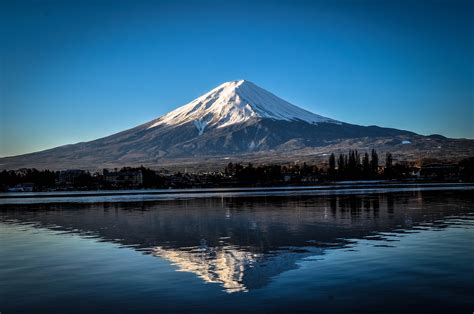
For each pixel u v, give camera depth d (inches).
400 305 1119.0
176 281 1364.4
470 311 1078.4
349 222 2696.9
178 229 2568.9
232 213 3506.4
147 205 4685.0
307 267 1496.1
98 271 1514.5
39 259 1734.7
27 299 1222.3
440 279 1323.8
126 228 2672.2
